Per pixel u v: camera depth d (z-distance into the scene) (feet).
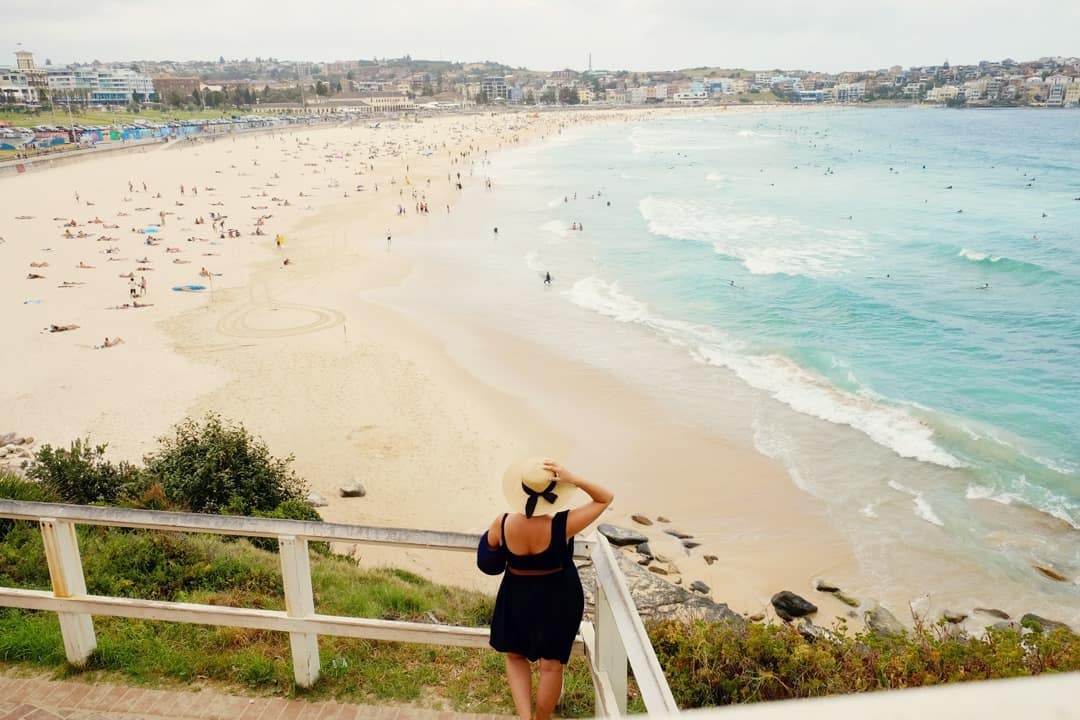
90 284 138.21
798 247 156.25
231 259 159.43
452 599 35.32
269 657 17.84
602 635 11.84
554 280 137.49
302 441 76.64
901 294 120.88
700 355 98.07
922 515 60.13
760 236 168.35
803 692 20.99
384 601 30.99
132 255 162.91
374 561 51.01
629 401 85.05
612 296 125.70
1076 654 20.80
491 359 98.94
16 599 16.42
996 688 2.78
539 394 87.66
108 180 295.48
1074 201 209.15
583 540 12.32
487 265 150.51
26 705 15.49
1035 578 51.72
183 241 178.60
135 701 15.66
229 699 15.81
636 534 58.08
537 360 98.32
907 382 86.74
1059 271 129.29
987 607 48.91
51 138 428.56
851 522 59.77
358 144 476.95
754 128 615.57
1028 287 123.13
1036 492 62.54
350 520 62.13
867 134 513.04
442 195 248.73
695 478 68.03
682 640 23.62
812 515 61.16
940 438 72.79
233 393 88.58
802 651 22.09
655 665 8.96
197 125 565.94
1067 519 58.54
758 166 314.35
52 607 16.30
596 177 287.28
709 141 469.16
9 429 79.77
